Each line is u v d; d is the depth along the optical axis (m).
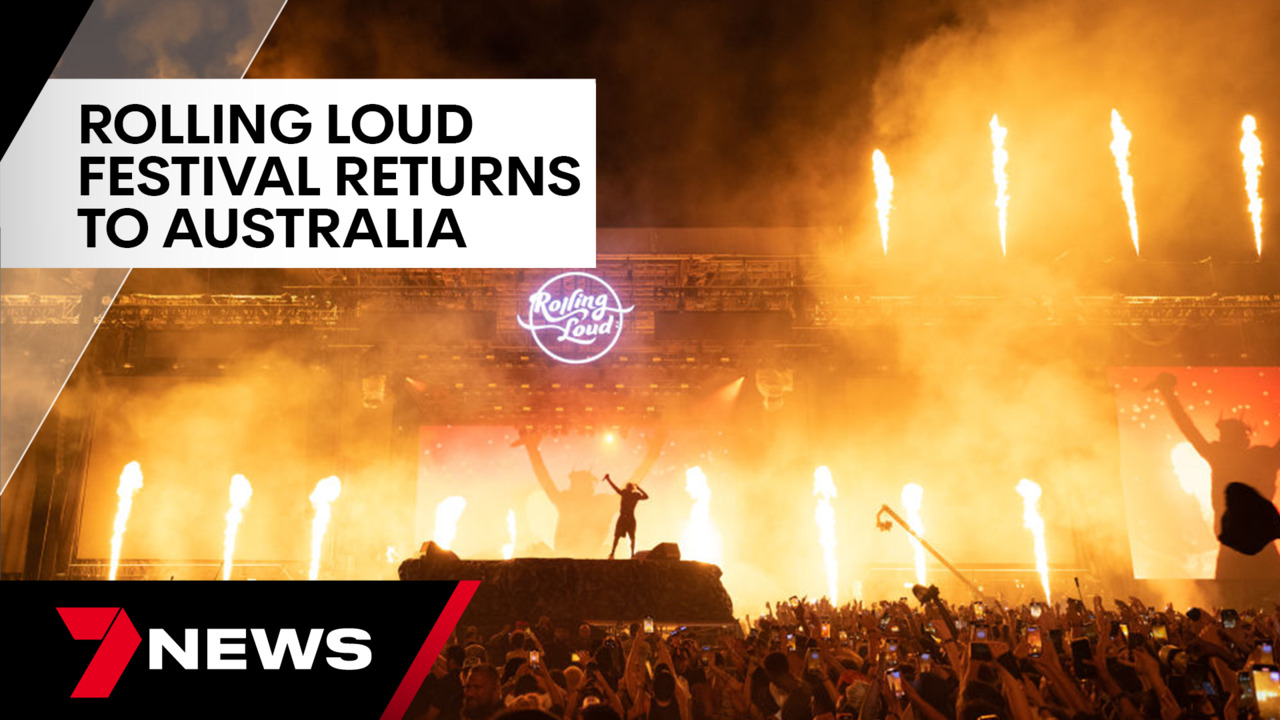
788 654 7.73
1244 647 9.01
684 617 20.22
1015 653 7.34
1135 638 8.24
